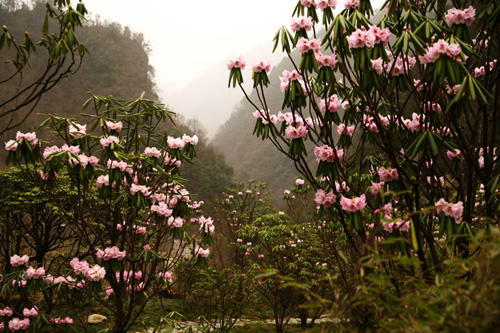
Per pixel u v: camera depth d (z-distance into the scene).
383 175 2.16
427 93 2.19
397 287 1.85
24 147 2.71
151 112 3.31
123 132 8.10
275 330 4.49
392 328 1.30
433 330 1.12
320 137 2.34
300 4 2.22
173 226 3.33
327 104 2.20
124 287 3.09
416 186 2.08
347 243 3.25
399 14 2.21
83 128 3.04
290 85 2.21
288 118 2.44
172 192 3.34
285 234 4.95
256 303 5.67
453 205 1.74
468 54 1.99
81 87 53.84
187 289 5.79
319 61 2.06
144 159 2.99
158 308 5.52
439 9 2.40
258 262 5.18
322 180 2.91
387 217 1.96
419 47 1.89
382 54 1.95
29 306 3.88
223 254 7.44
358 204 1.92
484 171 2.15
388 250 1.94
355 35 1.93
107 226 3.13
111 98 3.20
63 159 2.73
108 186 2.94
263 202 8.23
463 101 1.78
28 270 2.77
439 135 2.14
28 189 4.61
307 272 4.36
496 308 1.00
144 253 3.01
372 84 2.02
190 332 3.24
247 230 5.59
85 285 2.97
